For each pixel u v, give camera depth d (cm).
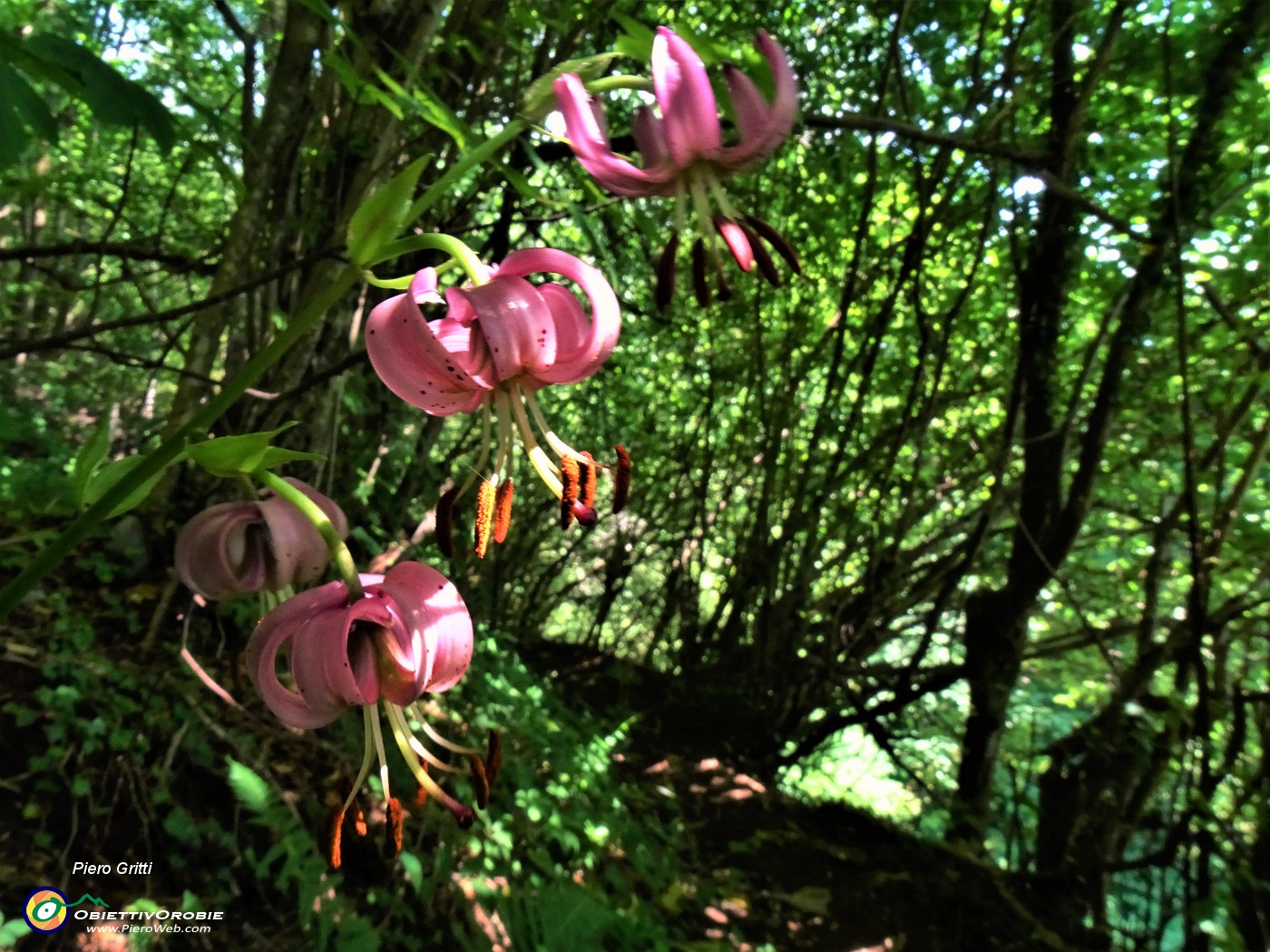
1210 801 357
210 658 292
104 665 256
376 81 272
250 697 285
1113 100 428
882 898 371
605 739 424
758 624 523
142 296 302
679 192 117
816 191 489
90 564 295
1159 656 400
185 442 93
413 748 109
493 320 92
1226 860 342
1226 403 430
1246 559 457
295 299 313
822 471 557
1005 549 636
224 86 466
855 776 808
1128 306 389
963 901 375
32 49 112
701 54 139
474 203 339
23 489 349
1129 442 599
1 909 193
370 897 239
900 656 796
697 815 411
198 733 253
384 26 273
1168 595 619
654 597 689
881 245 530
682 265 495
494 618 563
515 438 109
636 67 366
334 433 334
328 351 325
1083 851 392
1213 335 476
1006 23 388
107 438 97
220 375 408
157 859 225
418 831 271
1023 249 478
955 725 721
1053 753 425
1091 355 411
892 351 582
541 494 639
